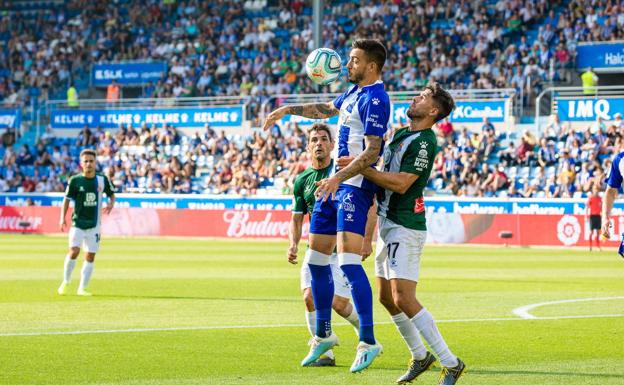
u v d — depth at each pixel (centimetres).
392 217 1684
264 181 8888
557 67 8981
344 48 10088
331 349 1936
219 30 10912
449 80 9356
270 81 10081
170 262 5244
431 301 3231
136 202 8794
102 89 11031
